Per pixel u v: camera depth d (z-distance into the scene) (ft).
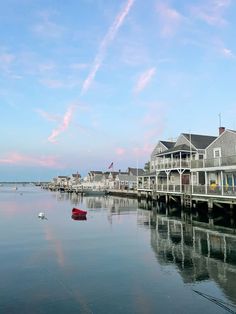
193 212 128.77
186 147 162.30
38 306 35.86
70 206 178.29
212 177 140.97
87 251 62.44
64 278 45.65
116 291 40.32
